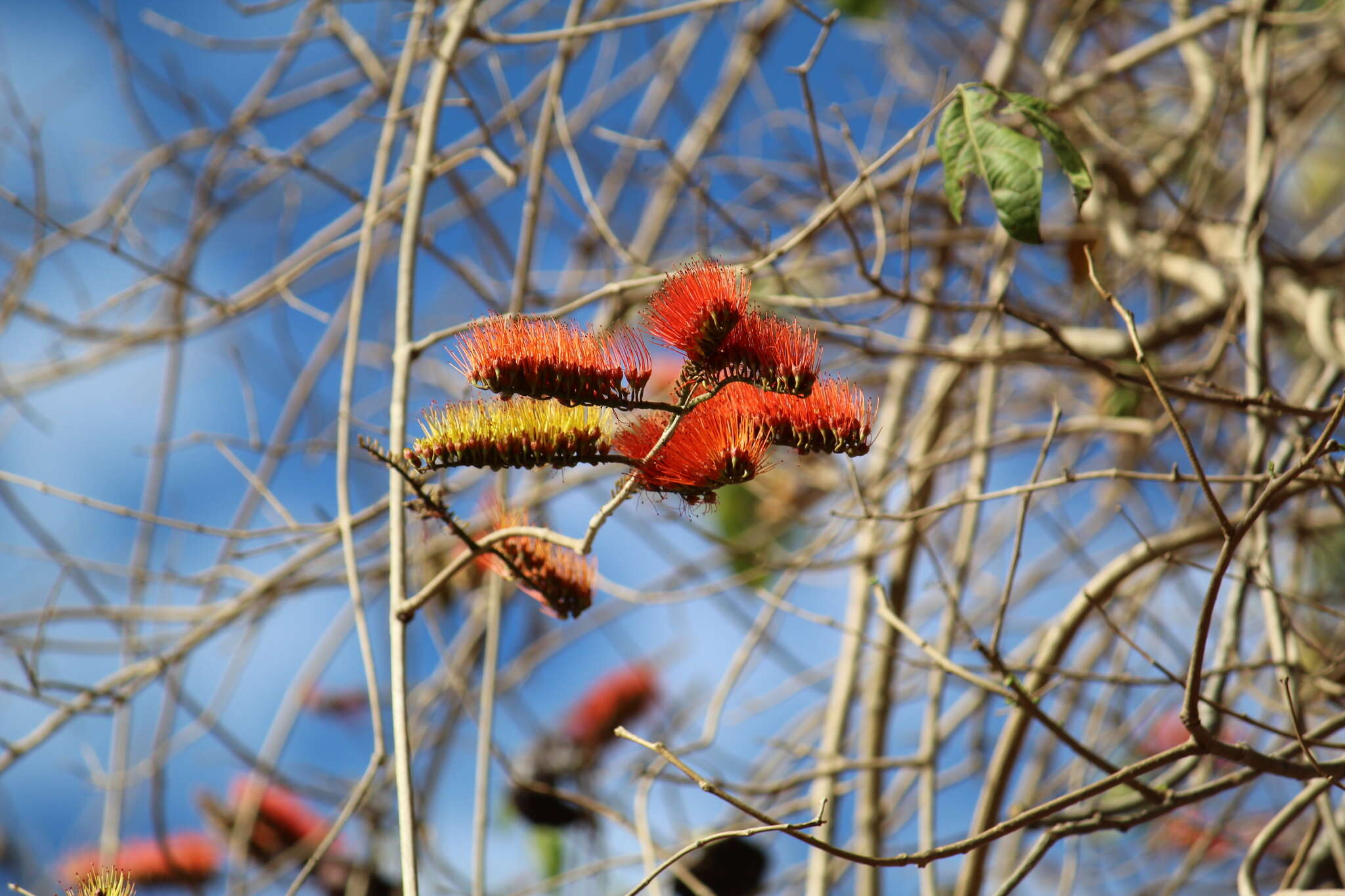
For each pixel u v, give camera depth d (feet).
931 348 8.98
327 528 8.32
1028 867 7.49
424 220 8.75
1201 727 7.24
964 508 8.79
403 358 7.89
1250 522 7.12
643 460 7.07
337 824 7.62
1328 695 7.88
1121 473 7.72
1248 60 8.64
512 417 7.06
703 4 8.47
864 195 9.36
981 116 7.88
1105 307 9.71
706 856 8.97
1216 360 8.47
